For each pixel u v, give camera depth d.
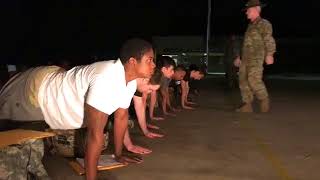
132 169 3.96
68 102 3.68
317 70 22.61
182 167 4.05
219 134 5.50
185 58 17.33
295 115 7.07
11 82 4.14
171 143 4.97
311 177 3.84
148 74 3.49
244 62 7.35
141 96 5.17
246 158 4.41
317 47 24.47
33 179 3.43
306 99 9.46
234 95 10.14
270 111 7.50
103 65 3.46
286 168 4.09
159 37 19.41
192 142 5.05
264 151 4.69
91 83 3.40
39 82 3.90
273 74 20.02
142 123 5.29
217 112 7.30
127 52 3.42
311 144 5.03
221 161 4.28
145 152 4.50
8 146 3.13
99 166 3.90
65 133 4.11
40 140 3.44
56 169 3.87
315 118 6.78
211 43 19.30
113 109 3.40
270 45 7.16
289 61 24.11
